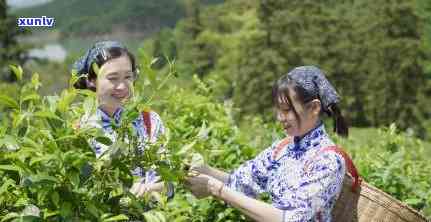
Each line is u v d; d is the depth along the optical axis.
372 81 49.34
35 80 2.32
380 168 4.55
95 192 2.25
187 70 63.38
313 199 2.93
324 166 2.95
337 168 2.95
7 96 2.23
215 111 5.45
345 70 50.25
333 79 50.31
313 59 50.53
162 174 2.35
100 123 2.31
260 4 52.41
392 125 5.66
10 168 2.10
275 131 5.36
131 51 3.00
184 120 4.84
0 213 2.25
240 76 49.41
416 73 48.59
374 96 49.12
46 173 2.10
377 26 50.25
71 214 2.15
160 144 2.38
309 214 2.93
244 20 71.94
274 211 2.96
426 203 4.46
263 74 48.75
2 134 2.26
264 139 5.46
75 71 2.29
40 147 2.14
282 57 50.22
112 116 2.92
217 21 73.00
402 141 5.61
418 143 6.07
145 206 2.47
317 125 3.05
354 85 50.31
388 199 3.01
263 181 3.29
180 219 2.47
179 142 2.39
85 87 3.03
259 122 6.08
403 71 48.50
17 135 2.26
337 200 3.06
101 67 2.90
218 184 3.01
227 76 55.75
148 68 2.31
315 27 51.31
